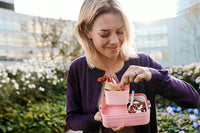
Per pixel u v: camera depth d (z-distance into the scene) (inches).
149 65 39.8
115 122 27.8
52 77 171.6
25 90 151.9
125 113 29.0
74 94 43.1
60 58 218.1
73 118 40.3
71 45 224.4
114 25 31.0
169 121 88.0
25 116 114.4
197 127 80.0
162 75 31.0
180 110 102.0
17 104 133.8
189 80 120.1
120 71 39.0
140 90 37.4
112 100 29.6
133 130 37.2
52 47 228.5
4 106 125.1
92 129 38.2
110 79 33.1
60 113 134.6
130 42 38.2
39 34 231.6
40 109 132.3
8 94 130.6
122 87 30.1
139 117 27.5
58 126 118.3
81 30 38.8
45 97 164.1
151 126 38.5
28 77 142.9
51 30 228.7
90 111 39.8
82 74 41.5
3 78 131.7
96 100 38.8
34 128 111.0
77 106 43.1
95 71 40.0
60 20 228.7
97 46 34.2
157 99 132.0
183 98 31.9
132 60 39.7
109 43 32.2
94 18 32.3
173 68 137.4
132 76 28.5
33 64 168.1
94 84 39.9
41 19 226.5
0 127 104.9
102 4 31.4
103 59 40.1
